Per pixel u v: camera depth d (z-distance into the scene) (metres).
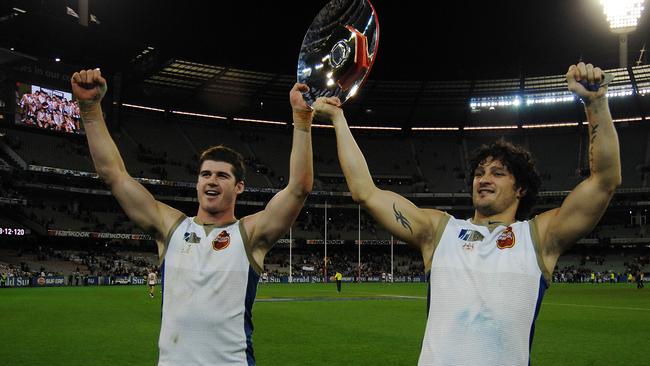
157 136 79.94
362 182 4.38
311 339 16.11
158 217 4.77
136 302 31.06
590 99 3.79
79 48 64.00
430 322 3.96
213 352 4.28
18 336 16.30
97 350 13.68
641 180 77.00
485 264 3.93
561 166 81.69
